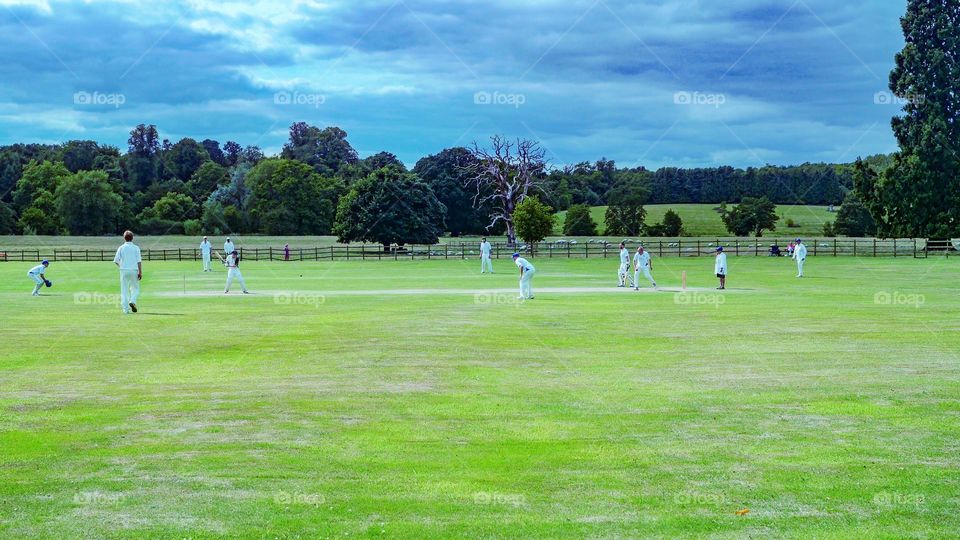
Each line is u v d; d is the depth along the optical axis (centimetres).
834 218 12988
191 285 4109
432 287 3931
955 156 7400
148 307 2869
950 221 7375
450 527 850
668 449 1100
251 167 13025
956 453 1079
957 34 7538
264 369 1650
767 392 1429
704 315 2584
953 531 838
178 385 1492
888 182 7556
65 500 919
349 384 1502
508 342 2008
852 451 1088
